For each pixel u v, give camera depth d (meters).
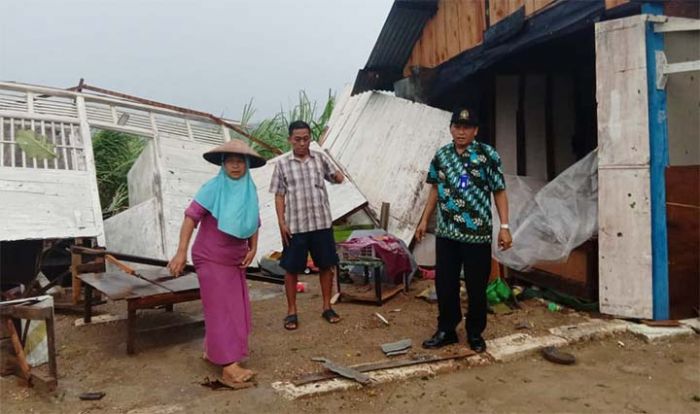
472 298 4.07
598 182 4.91
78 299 5.62
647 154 4.59
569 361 3.96
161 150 8.49
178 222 7.91
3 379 3.86
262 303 5.92
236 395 3.52
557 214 5.37
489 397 3.47
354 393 3.54
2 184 6.68
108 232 8.34
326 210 4.92
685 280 4.79
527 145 7.46
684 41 4.79
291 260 4.82
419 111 8.22
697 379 3.68
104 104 8.53
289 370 3.91
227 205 3.71
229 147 3.73
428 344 4.23
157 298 4.36
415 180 7.77
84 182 7.20
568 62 7.51
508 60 7.37
